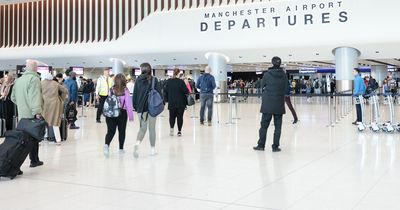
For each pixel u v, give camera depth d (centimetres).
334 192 391
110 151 664
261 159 577
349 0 1828
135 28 2300
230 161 564
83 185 430
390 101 911
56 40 2542
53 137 777
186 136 855
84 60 2573
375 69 3259
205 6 2138
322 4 1875
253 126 1055
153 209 343
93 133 929
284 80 643
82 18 2455
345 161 550
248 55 2158
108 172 496
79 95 1988
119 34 2352
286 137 818
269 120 659
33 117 511
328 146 691
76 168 522
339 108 1653
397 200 360
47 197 383
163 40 2228
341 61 1900
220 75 2227
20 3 2634
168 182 440
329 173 477
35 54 2591
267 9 1973
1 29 2705
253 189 407
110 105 597
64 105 799
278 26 1956
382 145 692
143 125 605
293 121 1130
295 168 509
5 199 377
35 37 2605
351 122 1126
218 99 2288
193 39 2150
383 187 407
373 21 1802
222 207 346
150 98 599
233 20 2048
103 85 1182
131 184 432
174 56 2286
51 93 727
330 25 1867
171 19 2200
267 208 342
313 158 578
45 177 470
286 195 382
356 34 1831
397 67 3578
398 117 1239
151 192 399
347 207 341
